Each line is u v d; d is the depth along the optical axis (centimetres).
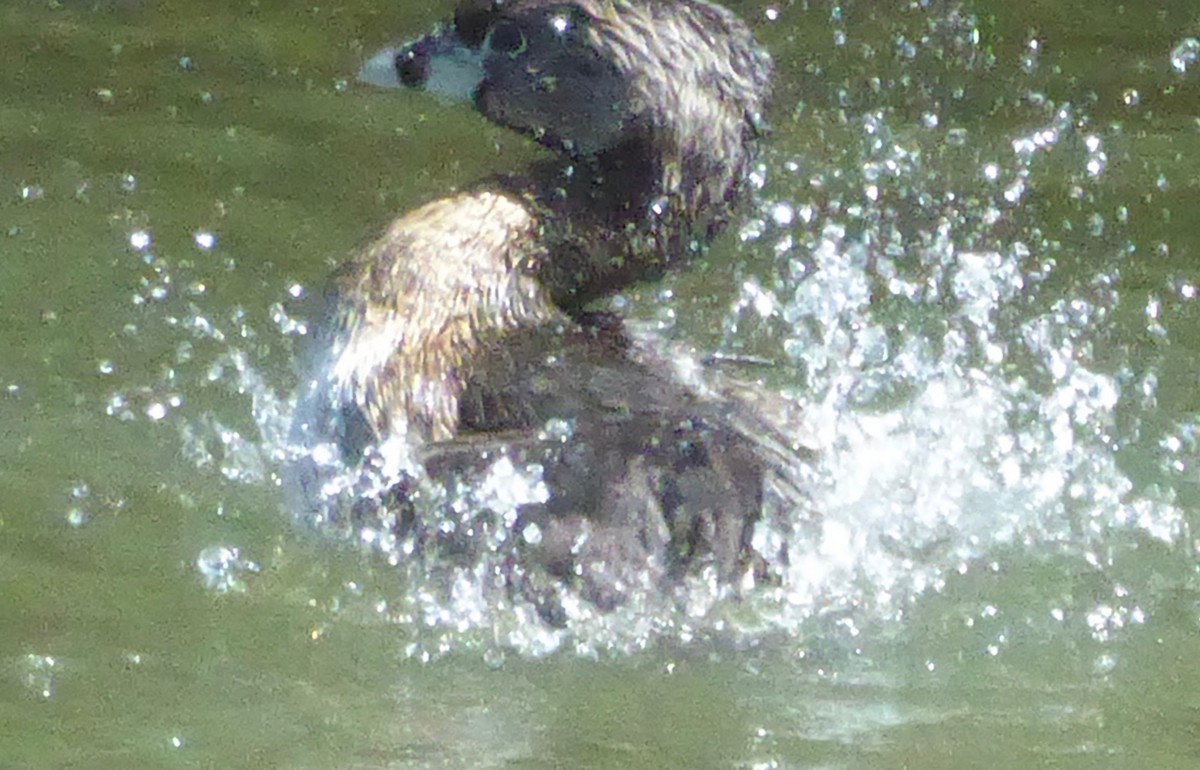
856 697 459
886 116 797
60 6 872
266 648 468
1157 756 437
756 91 579
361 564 500
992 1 889
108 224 689
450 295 561
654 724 448
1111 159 769
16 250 663
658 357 557
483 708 451
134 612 477
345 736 439
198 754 431
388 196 726
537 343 556
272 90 809
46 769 423
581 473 501
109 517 514
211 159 746
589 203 580
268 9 883
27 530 506
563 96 576
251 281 654
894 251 694
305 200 719
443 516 504
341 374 546
